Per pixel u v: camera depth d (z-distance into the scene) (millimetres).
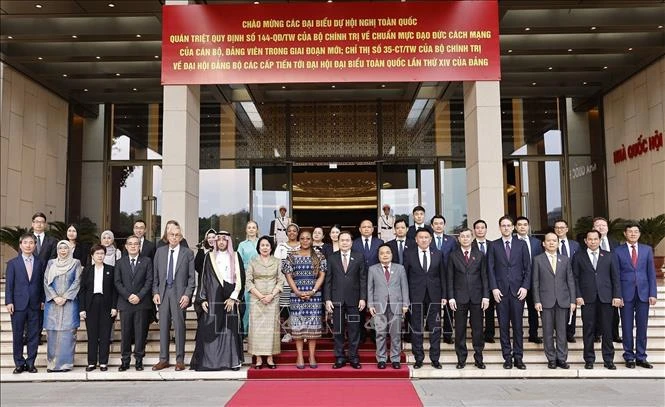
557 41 12156
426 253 7430
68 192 15117
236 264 7480
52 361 7293
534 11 11344
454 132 14586
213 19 9805
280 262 7414
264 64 9719
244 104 14742
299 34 9766
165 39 9766
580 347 7793
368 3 9805
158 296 7391
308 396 6168
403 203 14492
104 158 15242
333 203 14656
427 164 14562
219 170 14547
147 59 12422
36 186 13836
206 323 7324
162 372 7168
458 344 7250
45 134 14250
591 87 14734
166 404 5902
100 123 15367
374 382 6855
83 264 8375
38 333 7461
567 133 15219
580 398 6059
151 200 15086
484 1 9781
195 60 9734
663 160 12664
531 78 13969
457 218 14398
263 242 7359
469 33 9742
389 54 9727
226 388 6609
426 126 14617
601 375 7086
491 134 9750
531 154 15164
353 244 8086
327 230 14555
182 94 9820
